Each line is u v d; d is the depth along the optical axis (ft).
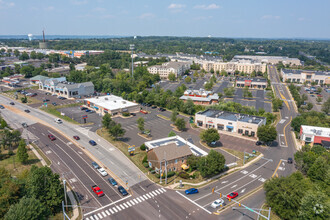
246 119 435.12
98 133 413.18
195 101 636.48
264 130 375.45
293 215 212.43
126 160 324.39
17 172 287.69
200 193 256.73
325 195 217.56
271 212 229.45
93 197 246.06
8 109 533.96
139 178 282.77
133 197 247.09
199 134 423.64
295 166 321.11
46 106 541.34
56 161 317.42
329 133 387.14
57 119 462.19
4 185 214.90
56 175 232.53
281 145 390.83
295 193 216.33
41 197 215.51
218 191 261.65
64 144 368.48
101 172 288.10
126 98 649.61
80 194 250.16
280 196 218.79
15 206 188.85
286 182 227.81
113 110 507.71
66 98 638.94
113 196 248.32
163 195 251.60
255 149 370.12
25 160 305.94
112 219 214.69
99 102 557.33
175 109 533.14
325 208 202.18
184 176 285.02
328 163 280.51
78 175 285.84
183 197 248.93
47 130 422.41
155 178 283.18
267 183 235.40
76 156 332.39
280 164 326.03
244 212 228.02
